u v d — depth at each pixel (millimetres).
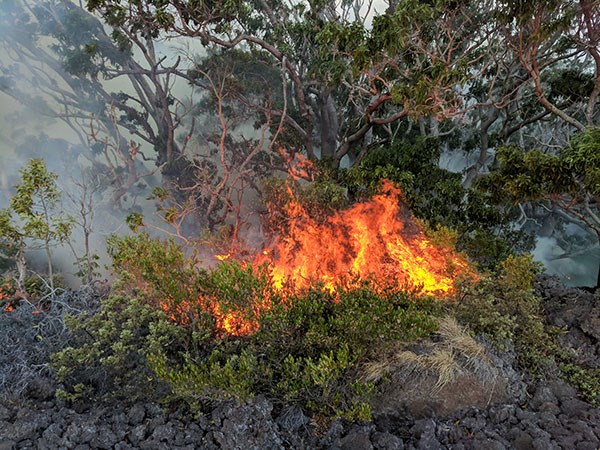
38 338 5512
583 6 8344
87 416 4461
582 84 12211
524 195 7090
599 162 6145
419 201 9883
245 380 4418
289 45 15961
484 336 5773
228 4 13391
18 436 4172
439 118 10602
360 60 9609
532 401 5121
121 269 6590
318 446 4398
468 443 4375
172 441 4211
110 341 5262
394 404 4824
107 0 13594
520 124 16484
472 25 13234
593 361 6016
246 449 4133
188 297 5406
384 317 4922
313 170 15219
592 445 4191
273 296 5070
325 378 4516
